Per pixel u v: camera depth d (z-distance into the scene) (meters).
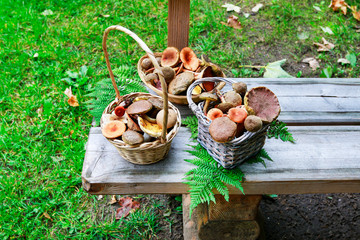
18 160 2.43
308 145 1.64
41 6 3.76
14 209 2.14
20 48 3.26
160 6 3.82
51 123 2.67
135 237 2.08
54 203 2.20
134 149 1.37
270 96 1.41
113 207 2.24
